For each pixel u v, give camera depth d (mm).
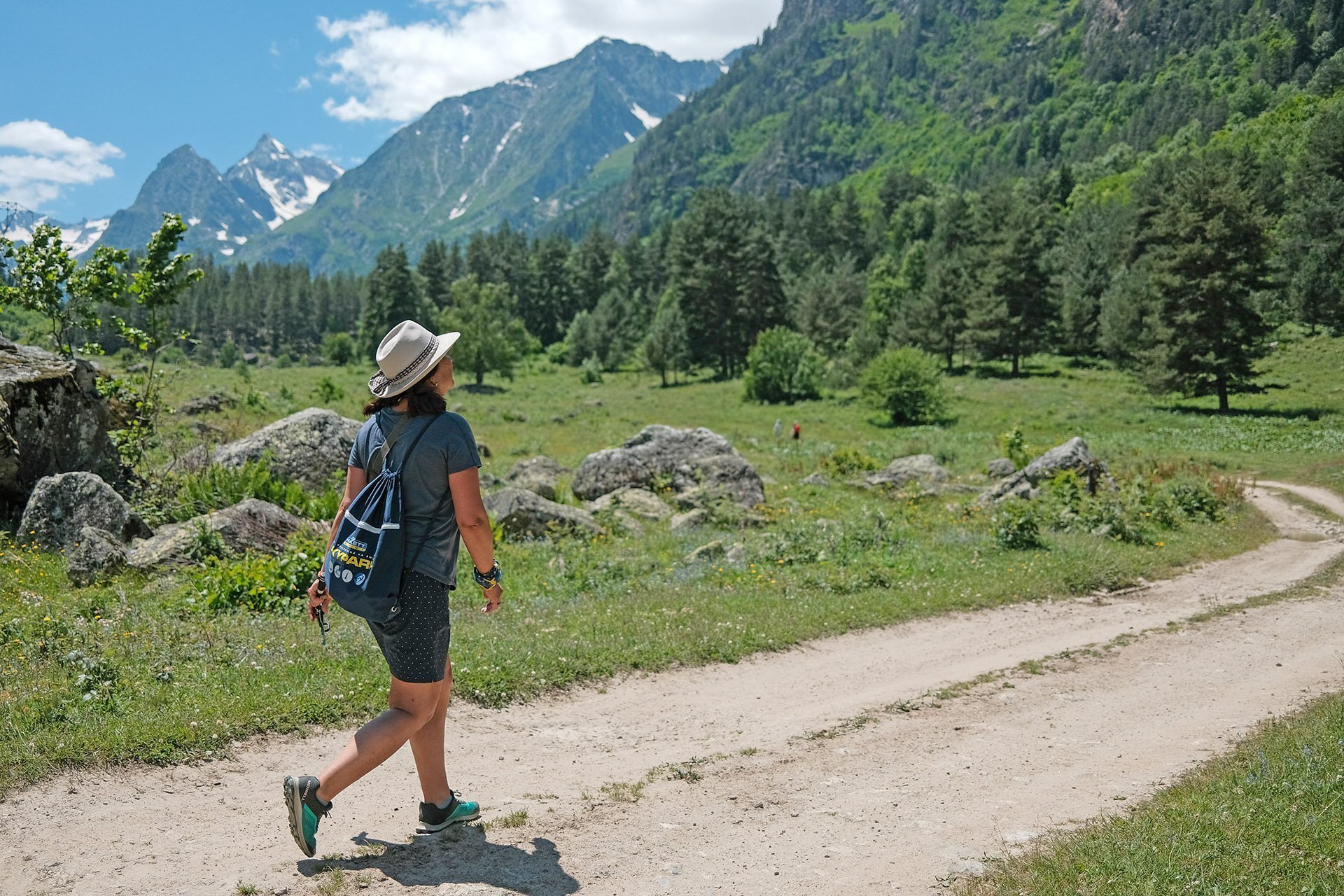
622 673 7566
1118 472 32906
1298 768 5070
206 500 14562
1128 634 10109
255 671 6297
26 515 11375
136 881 3549
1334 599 12828
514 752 5590
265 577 9562
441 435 3510
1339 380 62406
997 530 15781
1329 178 83688
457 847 3934
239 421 32750
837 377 78188
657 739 6039
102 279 16766
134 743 4844
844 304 101625
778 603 10594
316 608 3744
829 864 4031
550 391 85938
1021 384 71375
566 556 13547
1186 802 4625
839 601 10898
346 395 59938
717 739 6062
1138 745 6152
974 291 82188
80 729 4918
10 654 6309
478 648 7438
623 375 107688
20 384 12859
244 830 4129
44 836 3910
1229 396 60719
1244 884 3635
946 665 8500
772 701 7113
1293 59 189125
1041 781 5328
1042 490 20391
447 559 3590
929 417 59000
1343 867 3834
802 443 46062
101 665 5848
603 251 156875
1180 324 55812
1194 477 27141
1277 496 30141
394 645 3553
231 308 179750
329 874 3607
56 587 9734
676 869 3895
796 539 14734
